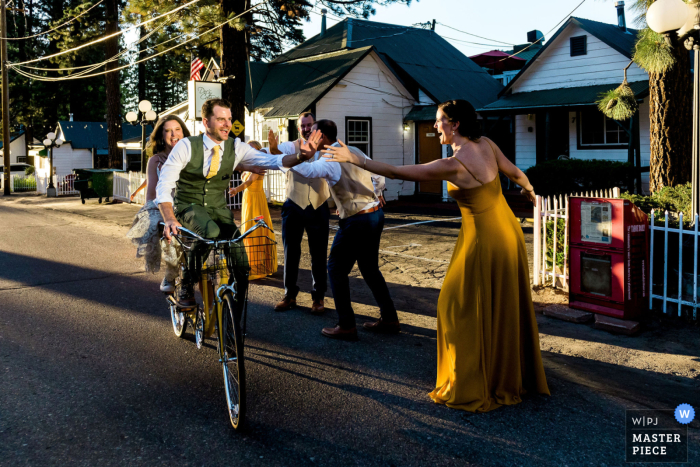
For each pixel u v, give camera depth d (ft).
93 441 10.71
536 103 51.16
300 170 15.52
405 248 31.55
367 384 13.41
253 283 24.06
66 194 82.17
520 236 12.39
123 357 15.31
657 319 17.76
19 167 145.48
